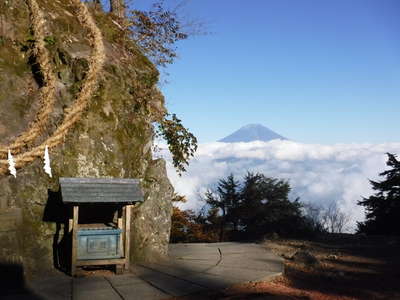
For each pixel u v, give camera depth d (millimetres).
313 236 12961
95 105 7934
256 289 6105
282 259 8328
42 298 5352
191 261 8031
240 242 11523
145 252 7938
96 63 7883
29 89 7461
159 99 9789
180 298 5547
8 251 6023
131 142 8367
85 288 5859
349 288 6371
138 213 8094
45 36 7801
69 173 7344
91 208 7555
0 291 5652
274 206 28391
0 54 7301
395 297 5848
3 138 6824
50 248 6973
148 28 11430
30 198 6871
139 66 9547
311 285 6582
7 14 7613
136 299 5391
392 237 11797
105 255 6703
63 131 7230
